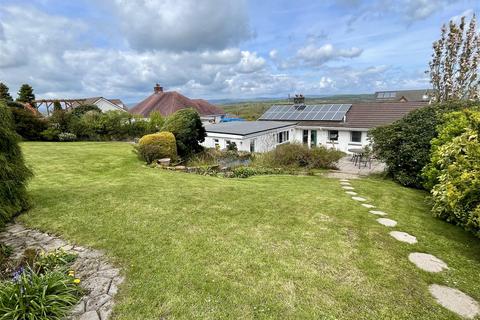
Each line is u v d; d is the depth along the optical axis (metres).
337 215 5.67
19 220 4.78
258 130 18.44
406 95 40.94
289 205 6.17
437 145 7.73
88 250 3.85
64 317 2.58
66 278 3.00
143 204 5.75
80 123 19.25
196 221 5.00
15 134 4.98
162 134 12.28
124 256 3.71
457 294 3.21
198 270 3.44
